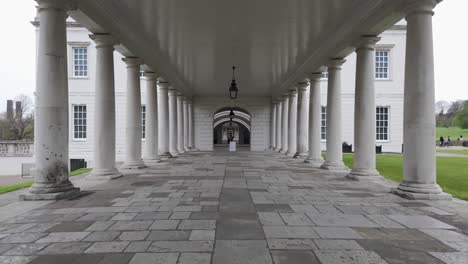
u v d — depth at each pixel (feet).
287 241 15.62
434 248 14.89
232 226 17.98
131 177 37.91
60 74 26.63
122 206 22.76
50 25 26.21
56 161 26.14
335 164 45.83
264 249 14.58
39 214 20.59
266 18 36.73
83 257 13.73
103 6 31.42
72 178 37.99
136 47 44.21
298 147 67.51
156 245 15.06
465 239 16.15
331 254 14.06
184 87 83.46
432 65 26.43
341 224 18.52
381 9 30.09
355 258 13.66
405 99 27.50
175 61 57.88
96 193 27.73
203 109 104.27
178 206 22.75
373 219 19.62
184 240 15.72
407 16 27.35
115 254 14.01
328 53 45.57
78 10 29.45
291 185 32.24
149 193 27.68
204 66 61.72
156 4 32.71
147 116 55.72
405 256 13.93
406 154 27.30
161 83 65.87
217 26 39.52
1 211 21.40
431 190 25.59
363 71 36.65
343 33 38.42
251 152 92.12
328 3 32.35
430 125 26.30
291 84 71.61
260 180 35.63
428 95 26.27
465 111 229.86
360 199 25.44
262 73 68.33
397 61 100.07
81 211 21.34
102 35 35.55
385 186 31.81
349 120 102.01
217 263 13.07
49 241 15.64
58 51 26.50
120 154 95.71
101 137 36.37
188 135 97.19
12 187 32.27
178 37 44.06
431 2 26.02
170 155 67.92
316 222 18.86
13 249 14.65
